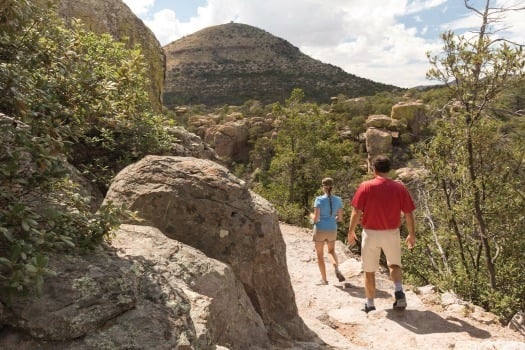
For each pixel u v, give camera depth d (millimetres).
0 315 2039
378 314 5496
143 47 11875
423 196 9172
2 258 1958
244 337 3512
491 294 6281
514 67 6543
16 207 2244
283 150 29203
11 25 3359
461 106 7367
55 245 2393
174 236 4113
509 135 7520
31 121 2930
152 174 4324
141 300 2426
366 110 72812
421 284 10141
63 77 3848
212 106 164625
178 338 2268
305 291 6695
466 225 8219
